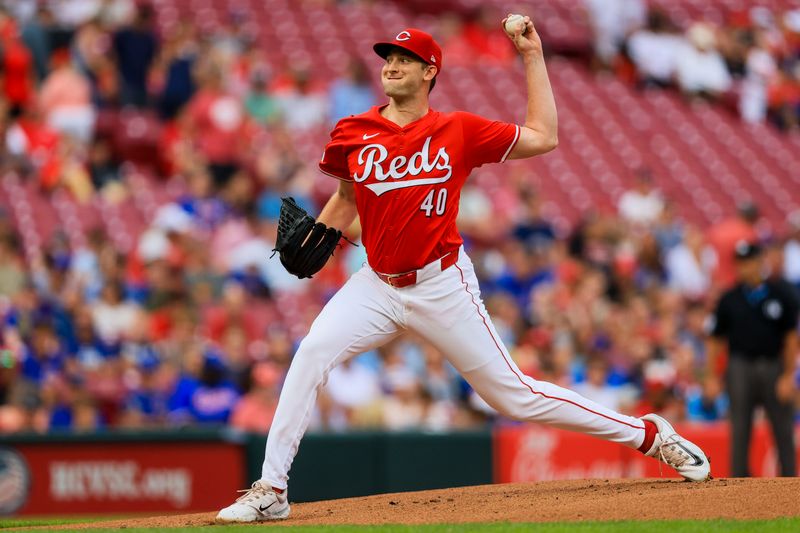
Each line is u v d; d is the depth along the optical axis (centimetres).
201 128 4894
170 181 4809
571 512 1678
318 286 4372
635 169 5997
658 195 5550
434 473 3191
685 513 1656
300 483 3084
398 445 3175
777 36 7219
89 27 5081
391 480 3158
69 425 3334
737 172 6231
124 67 5088
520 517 1673
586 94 6425
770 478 1914
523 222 4828
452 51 6353
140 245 4075
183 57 5138
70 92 4862
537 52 1764
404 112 1723
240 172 4753
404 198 1702
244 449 3078
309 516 1792
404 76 1702
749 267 2995
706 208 5944
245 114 5153
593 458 3281
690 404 3772
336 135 1755
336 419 3538
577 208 5572
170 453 3078
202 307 3875
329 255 1836
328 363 1745
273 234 4409
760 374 2988
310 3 6325
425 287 1733
